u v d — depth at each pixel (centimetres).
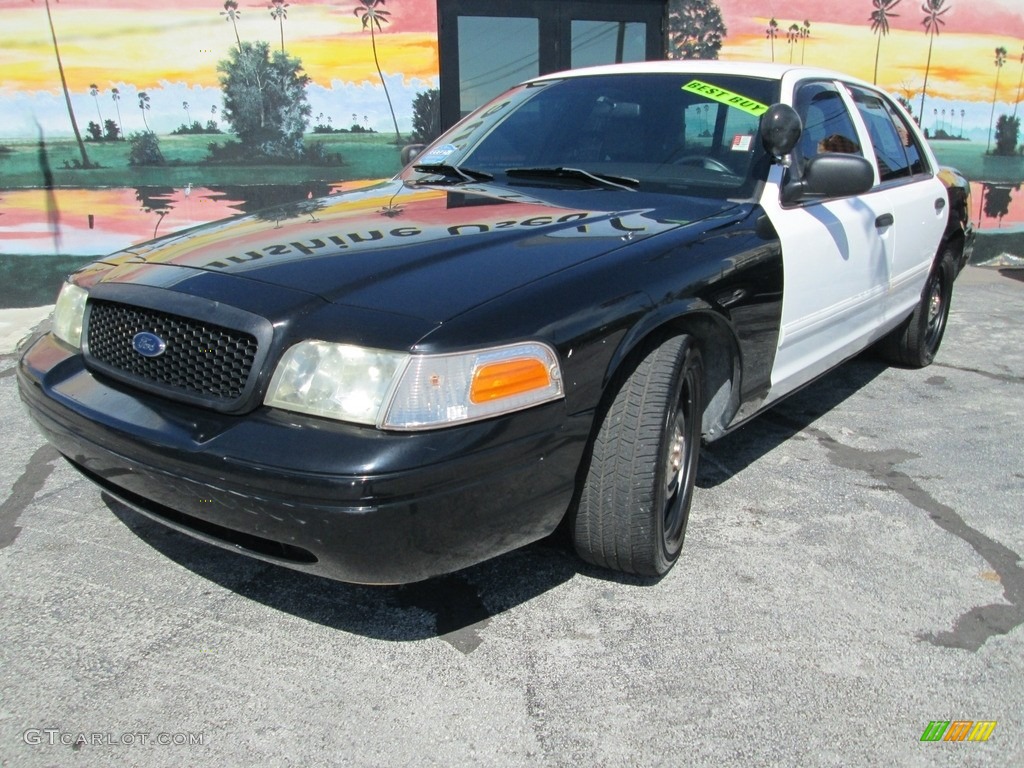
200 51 692
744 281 298
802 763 214
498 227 279
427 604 278
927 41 874
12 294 695
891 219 420
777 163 340
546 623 269
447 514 216
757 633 265
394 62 734
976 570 306
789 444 420
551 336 231
